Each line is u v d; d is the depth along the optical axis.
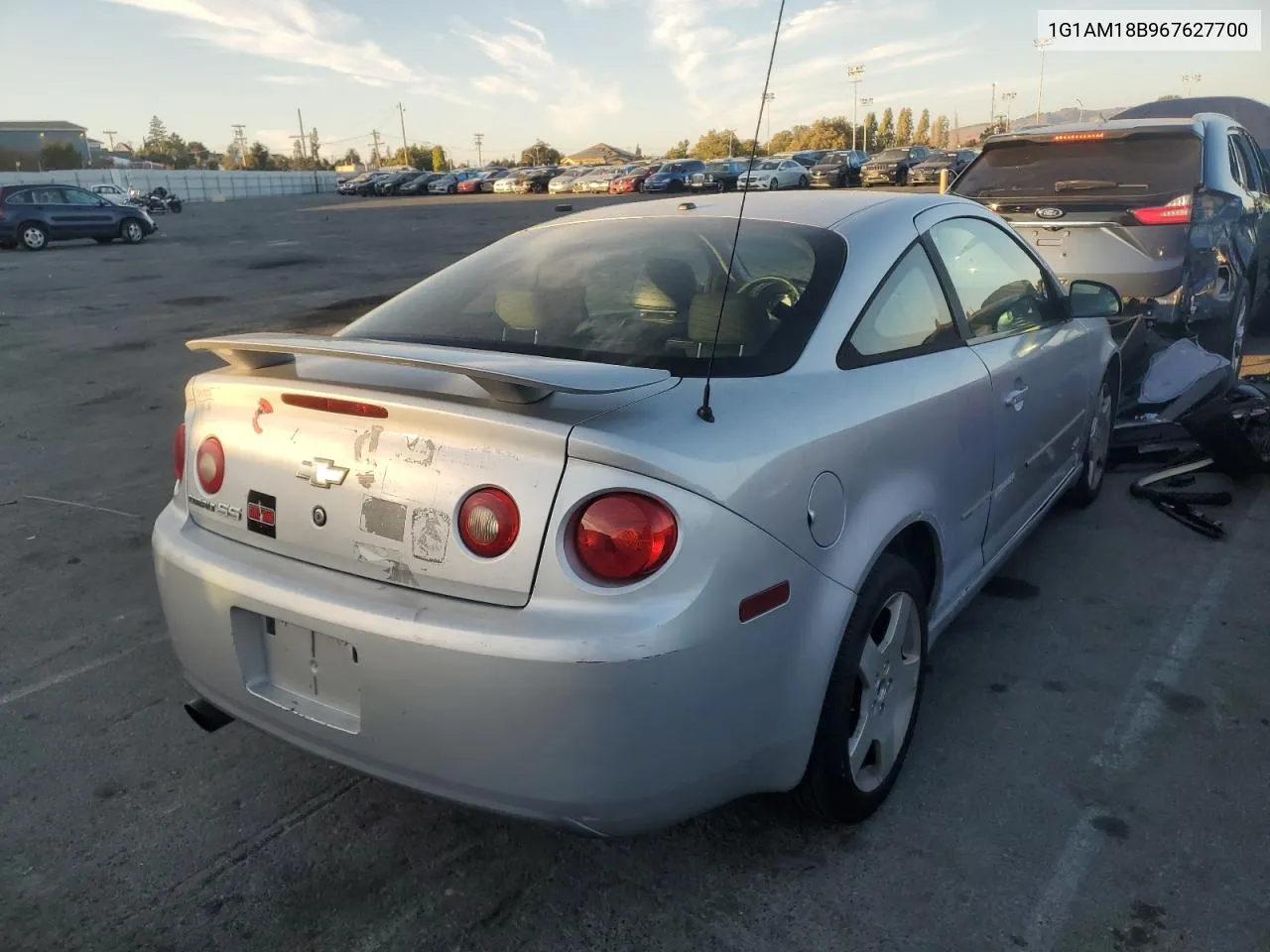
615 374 2.04
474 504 1.98
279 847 2.59
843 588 2.32
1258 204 7.02
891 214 3.05
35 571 4.41
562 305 2.72
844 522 2.35
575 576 1.92
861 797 2.54
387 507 2.09
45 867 2.52
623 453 1.91
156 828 2.67
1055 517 4.77
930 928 2.25
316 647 2.20
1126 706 3.12
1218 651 3.45
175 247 23.78
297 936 2.28
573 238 3.14
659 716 1.93
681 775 2.01
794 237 2.85
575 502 1.92
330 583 2.17
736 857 2.50
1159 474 5.11
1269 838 2.50
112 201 24.88
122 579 4.32
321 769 2.94
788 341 2.46
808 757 2.32
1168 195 5.86
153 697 3.36
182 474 2.60
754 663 2.08
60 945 2.25
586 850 2.55
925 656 2.82
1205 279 5.95
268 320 11.93
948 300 3.12
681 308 2.60
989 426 3.16
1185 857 2.45
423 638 1.97
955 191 6.91
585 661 1.87
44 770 2.94
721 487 2.00
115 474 5.84
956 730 3.02
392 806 2.76
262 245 23.61
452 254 20.11
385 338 2.76
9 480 5.74
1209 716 3.05
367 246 22.48
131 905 2.38
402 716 2.04
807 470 2.21
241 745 3.07
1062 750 2.91
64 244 25.75
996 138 6.84
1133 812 2.62
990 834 2.55
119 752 3.03
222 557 2.37
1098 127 6.58
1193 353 5.67
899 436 2.58
